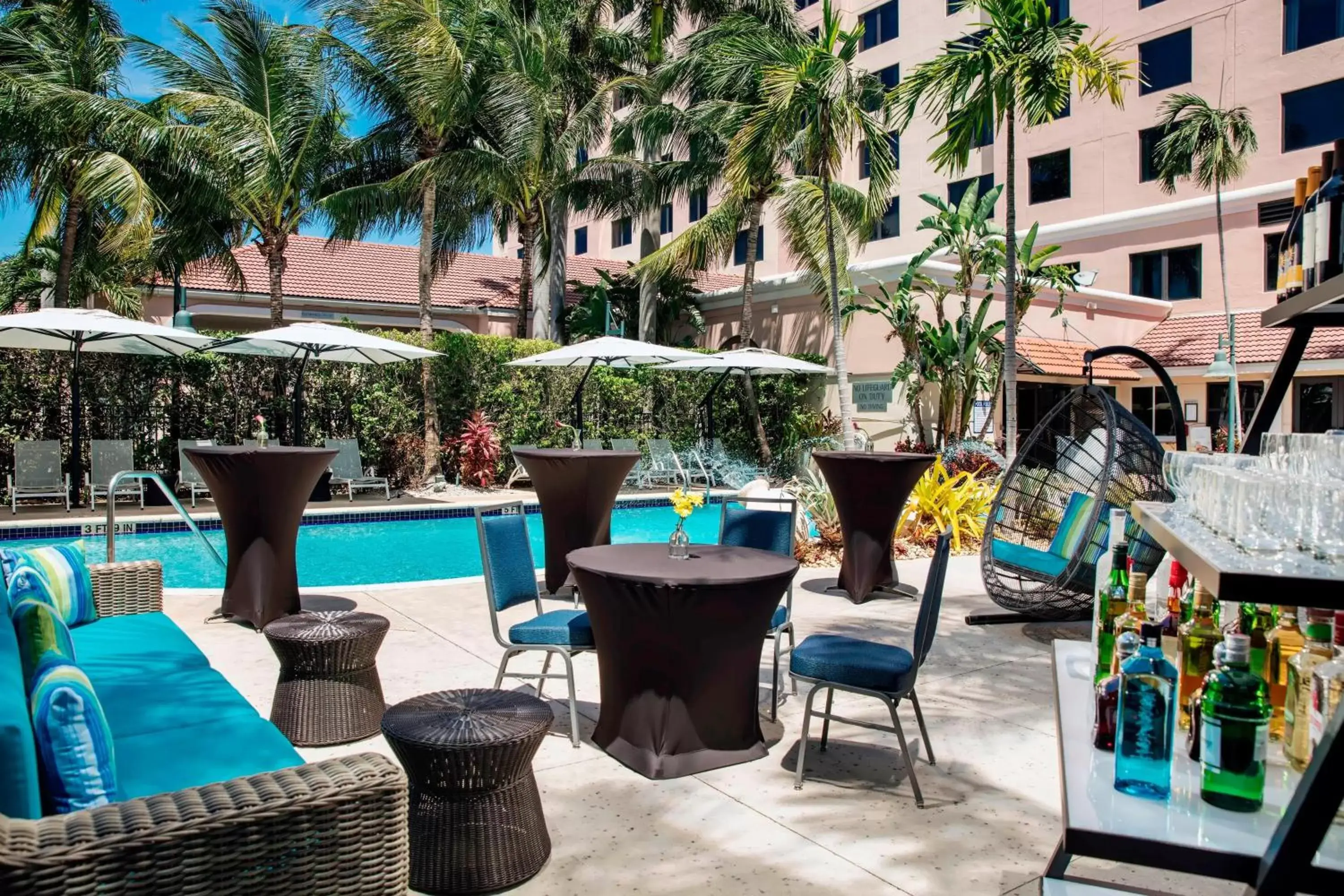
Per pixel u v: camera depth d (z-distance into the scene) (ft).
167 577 30.30
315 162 54.44
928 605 11.41
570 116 67.56
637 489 54.08
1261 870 4.85
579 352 45.96
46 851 5.06
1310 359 59.11
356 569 33.01
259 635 18.86
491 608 13.61
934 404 55.26
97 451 40.60
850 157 90.22
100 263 57.88
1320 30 64.80
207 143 48.42
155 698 10.28
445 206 58.75
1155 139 72.33
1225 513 5.32
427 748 8.79
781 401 63.26
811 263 57.47
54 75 48.75
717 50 60.95
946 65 33.94
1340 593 4.18
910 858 9.83
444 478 53.21
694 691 12.10
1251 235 65.57
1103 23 75.87
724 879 9.32
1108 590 8.34
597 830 10.40
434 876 8.98
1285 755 6.42
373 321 69.97
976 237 53.16
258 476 19.02
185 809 5.61
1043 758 12.86
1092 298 64.90
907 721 14.38
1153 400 66.85
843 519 23.79
